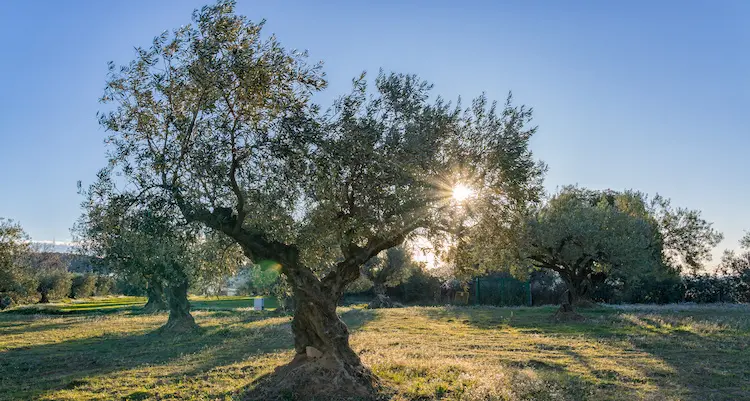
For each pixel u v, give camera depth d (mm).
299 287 11547
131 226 10680
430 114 11062
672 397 11148
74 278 73562
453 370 13500
